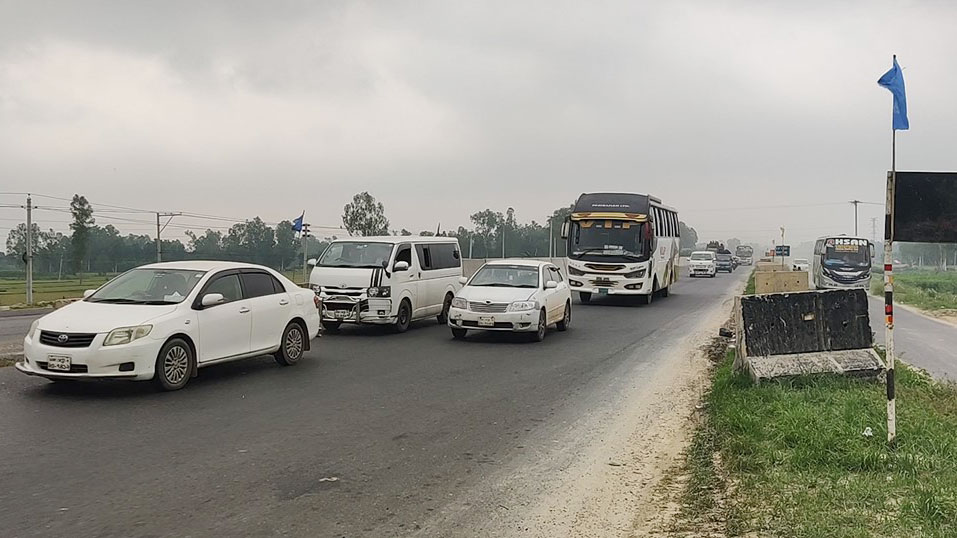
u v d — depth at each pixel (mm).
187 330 10328
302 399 9852
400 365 12867
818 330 11250
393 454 7395
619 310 25375
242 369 12102
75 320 9766
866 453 6785
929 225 7277
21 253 35219
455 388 10891
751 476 6430
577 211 27828
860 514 5488
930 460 6766
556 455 7574
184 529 5320
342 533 5336
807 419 8008
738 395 9656
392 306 17109
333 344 15461
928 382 11172
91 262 36406
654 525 5684
